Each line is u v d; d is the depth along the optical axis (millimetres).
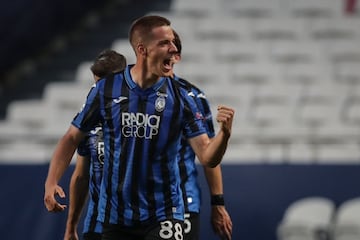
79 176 15492
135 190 12703
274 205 24406
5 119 39562
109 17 46562
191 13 44188
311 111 35875
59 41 45219
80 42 44969
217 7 44219
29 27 42906
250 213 24406
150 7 46312
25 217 25531
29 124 38281
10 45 42438
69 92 39125
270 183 24484
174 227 12812
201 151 12828
